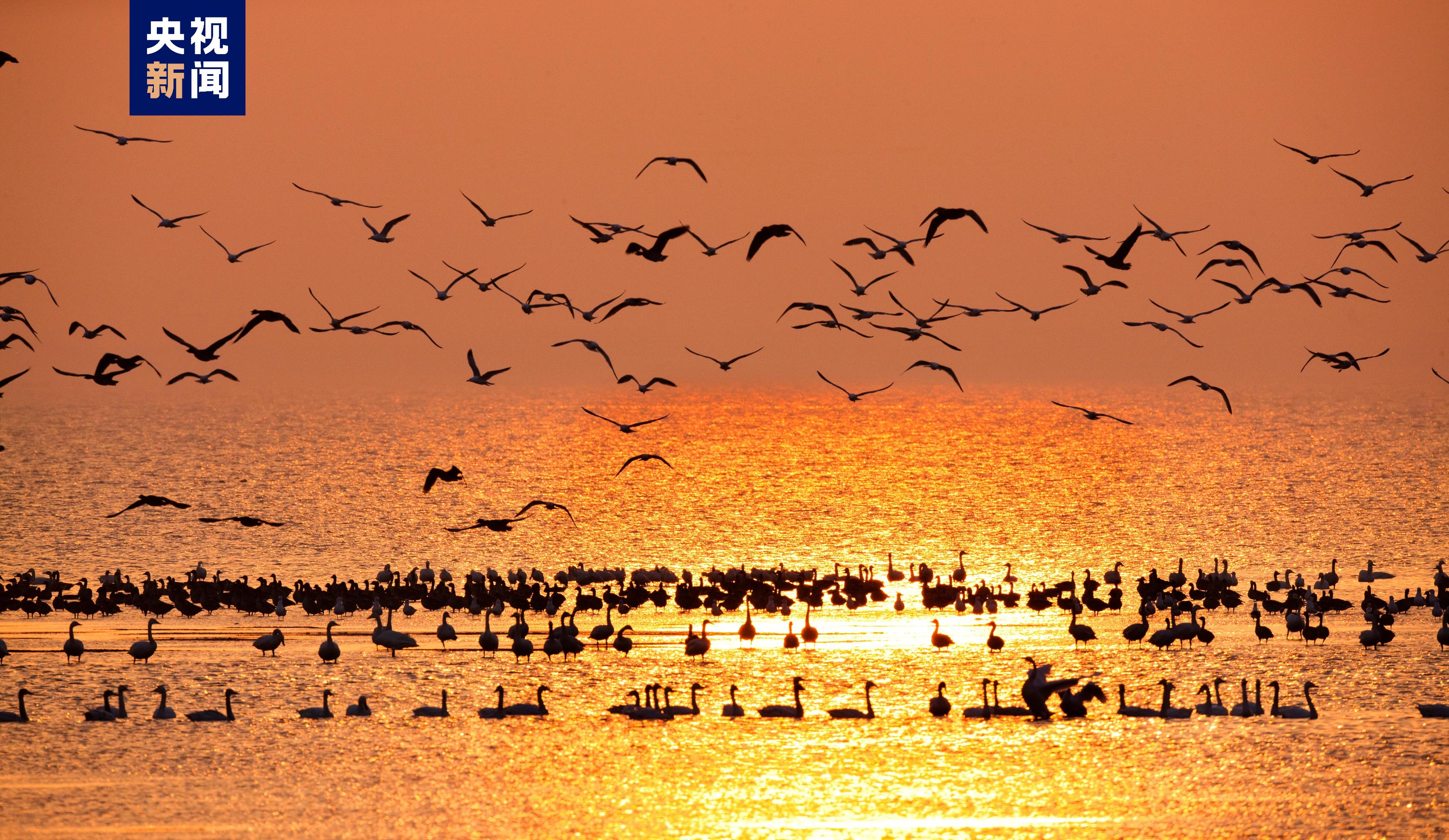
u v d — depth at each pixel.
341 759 50.38
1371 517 128.25
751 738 53.03
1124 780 48.03
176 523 125.12
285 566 99.44
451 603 78.06
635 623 75.75
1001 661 65.25
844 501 145.00
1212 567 98.06
